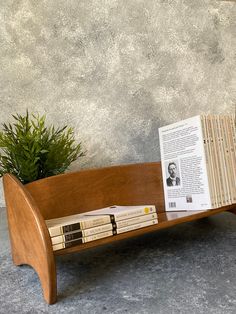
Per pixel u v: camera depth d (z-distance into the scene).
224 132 1.31
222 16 2.12
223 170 1.27
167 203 1.43
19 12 1.80
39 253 0.87
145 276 1.01
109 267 1.10
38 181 1.21
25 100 1.76
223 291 0.89
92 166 1.80
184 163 1.33
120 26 1.92
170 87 1.97
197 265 1.07
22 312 0.84
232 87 2.09
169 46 2.00
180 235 1.42
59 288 0.96
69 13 1.85
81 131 1.80
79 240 0.90
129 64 1.92
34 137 1.26
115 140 1.84
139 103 1.90
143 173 1.47
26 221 0.92
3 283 1.02
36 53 1.80
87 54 1.86
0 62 1.75
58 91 1.80
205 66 2.05
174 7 2.04
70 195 1.27
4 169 1.30
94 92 1.84
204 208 1.23
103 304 0.85
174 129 1.38
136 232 1.00
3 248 1.30
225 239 1.32
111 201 1.37
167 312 0.80
